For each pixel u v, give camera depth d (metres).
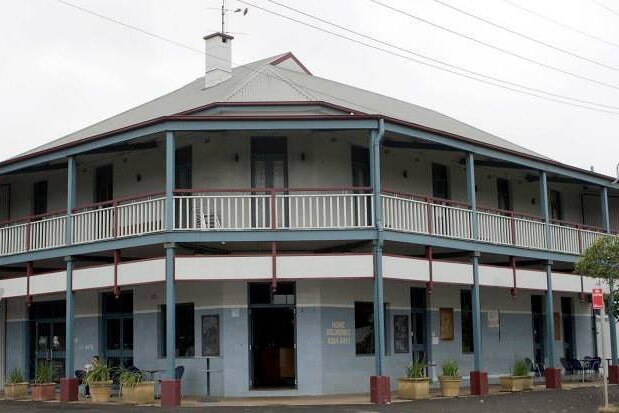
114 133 20.67
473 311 21.91
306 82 25.42
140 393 19.70
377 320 19.14
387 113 24.02
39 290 22.42
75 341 24.97
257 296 21.41
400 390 20.16
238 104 20.91
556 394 21.44
